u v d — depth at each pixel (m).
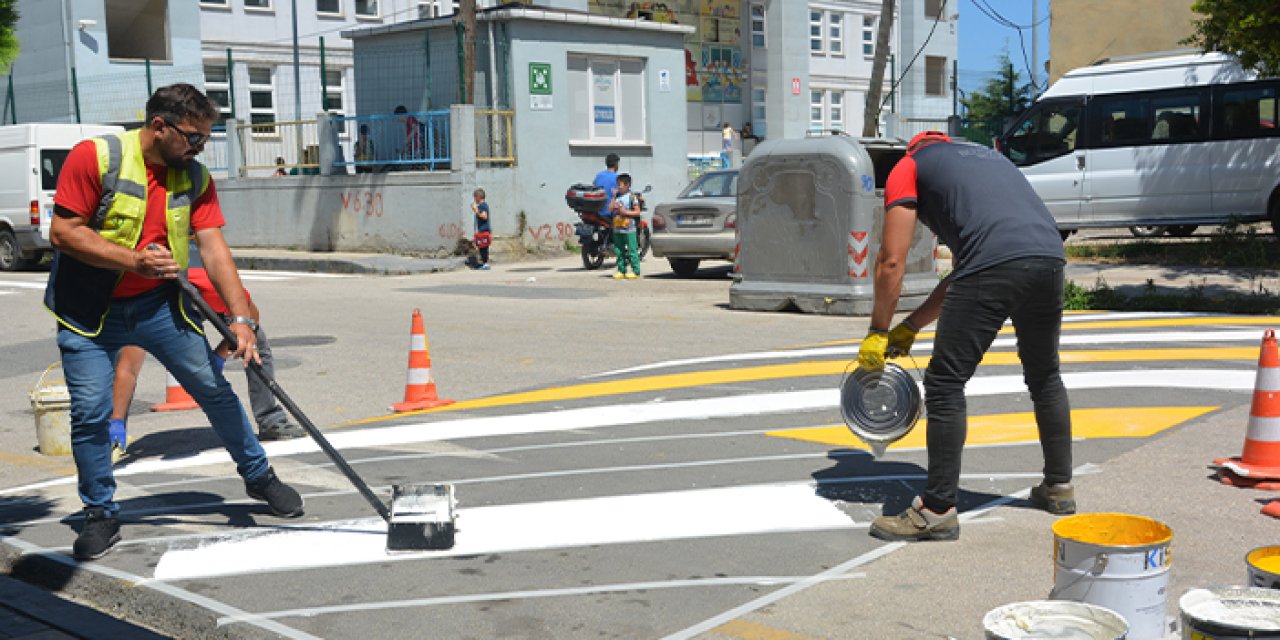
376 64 25.56
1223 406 7.13
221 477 6.23
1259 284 14.26
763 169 12.97
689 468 6.07
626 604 4.12
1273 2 14.74
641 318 12.82
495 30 23.45
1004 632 3.04
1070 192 20.12
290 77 34.75
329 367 10.03
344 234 24.36
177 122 4.69
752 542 4.79
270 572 4.58
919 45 47.41
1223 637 2.74
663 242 17.62
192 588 4.41
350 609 4.15
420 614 4.09
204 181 4.97
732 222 17.14
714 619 3.95
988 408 7.41
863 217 12.34
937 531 4.71
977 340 4.61
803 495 5.45
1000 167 4.78
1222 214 18.91
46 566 4.77
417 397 8.17
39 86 29.45
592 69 24.81
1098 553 3.47
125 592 4.44
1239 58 15.78
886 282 4.87
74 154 4.66
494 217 22.94
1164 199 19.33
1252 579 3.20
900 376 5.04
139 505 5.66
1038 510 5.11
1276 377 5.39
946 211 4.73
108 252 4.59
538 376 9.33
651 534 4.93
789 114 41.09
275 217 25.64
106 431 4.89
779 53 40.72
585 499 5.52
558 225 24.12
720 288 16.12
